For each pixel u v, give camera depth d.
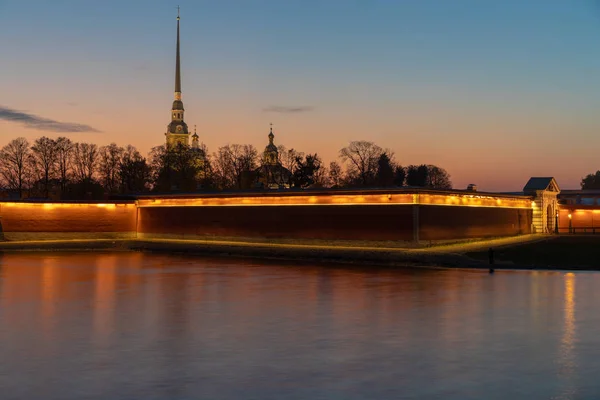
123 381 23.22
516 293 45.75
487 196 93.12
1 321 35.06
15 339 30.33
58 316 36.66
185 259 77.88
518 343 29.02
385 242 81.44
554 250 77.25
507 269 64.19
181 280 54.78
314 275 58.66
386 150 185.00
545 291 46.81
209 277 57.16
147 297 44.38
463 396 21.31
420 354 27.00
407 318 35.47
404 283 52.12
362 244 83.56
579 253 74.75
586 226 110.38
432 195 81.69
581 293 45.62
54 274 59.84
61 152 161.00
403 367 24.95
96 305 40.81
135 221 111.56
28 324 34.16
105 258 79.50
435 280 54.31
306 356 26.80
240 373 24.22
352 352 27.44
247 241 96.12
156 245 94.44
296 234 90.38
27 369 24.89
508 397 21.19
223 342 29.55
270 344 29.06
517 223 101.88
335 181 177.12
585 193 149.25
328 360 26.11
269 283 52.44
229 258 79.31
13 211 100.31
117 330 32.47
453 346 28.47
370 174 167.62
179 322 34.59
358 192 83.94
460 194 86.81
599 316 35.97
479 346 28.45
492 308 38.84
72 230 105.44
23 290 48.16
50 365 25.47
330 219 86.94
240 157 169.62
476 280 54.22
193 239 103.00
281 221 92.19
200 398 21.30
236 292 46.84
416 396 21.34
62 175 161.25
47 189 158.12
